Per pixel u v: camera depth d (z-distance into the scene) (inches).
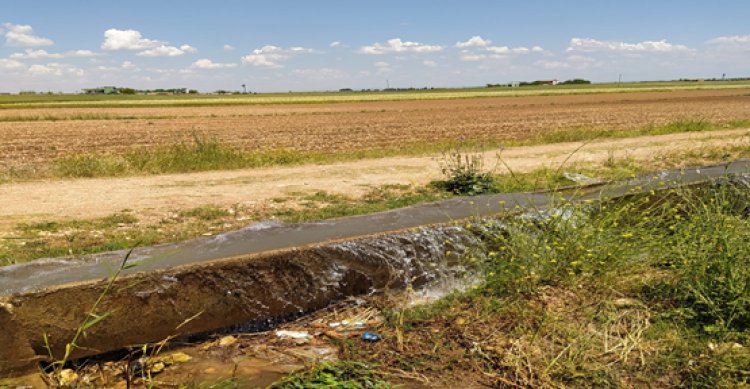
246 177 401.4
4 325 141.6
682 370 139.3
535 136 831.1
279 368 152.2
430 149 618.2
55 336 148.9
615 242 200.8
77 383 143.6
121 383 145.1
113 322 156.4
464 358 151.3
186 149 490.3
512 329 163.5
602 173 390.6
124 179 392.5
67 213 273.3
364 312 188.9
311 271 192.5
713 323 159.8
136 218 263.1
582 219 212.7
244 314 178.4
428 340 162.2
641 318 164.2
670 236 211.6
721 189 249.9
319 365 148.0
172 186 359.3
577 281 187.6
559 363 143.8
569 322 163.6
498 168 434.6
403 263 212.1
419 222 241.1
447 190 342.0
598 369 140.0
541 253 195.5
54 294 148.9
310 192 336.8
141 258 183.9
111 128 1115.3
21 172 409.1
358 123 1254.3
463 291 196.5
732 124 893.8
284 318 186.4
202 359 157.9
